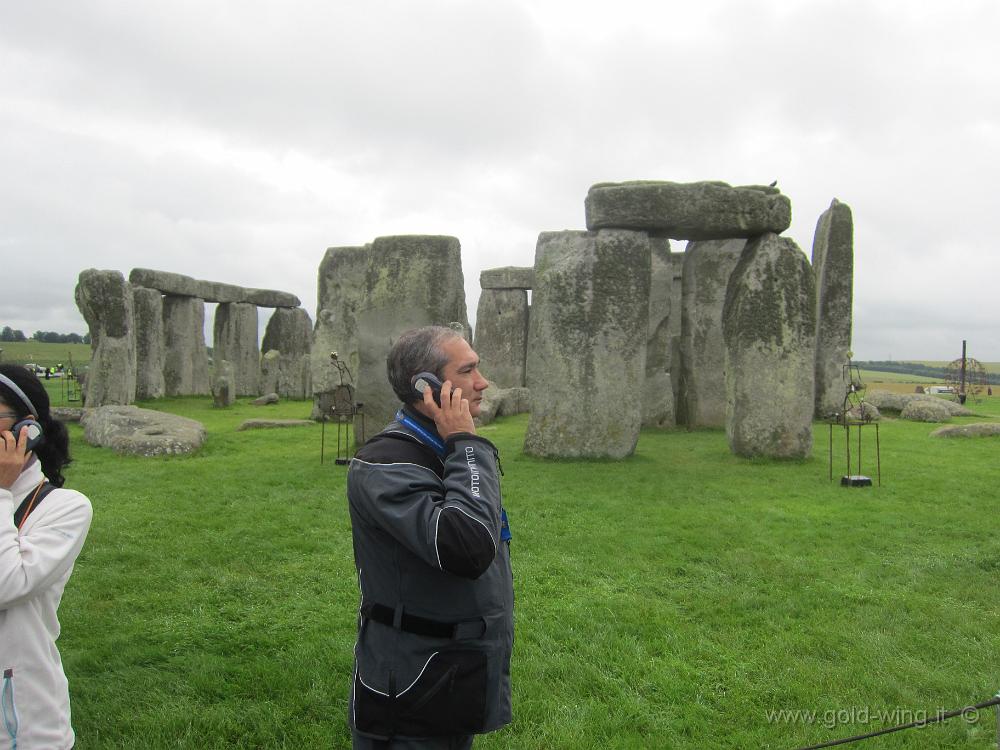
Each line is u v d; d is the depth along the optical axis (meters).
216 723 3.47
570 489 8.53
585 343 10.57
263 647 4.29
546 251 10.93
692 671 4.05
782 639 4.46
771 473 9.68
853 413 16.25
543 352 10.71
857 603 5.06
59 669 2.29
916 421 16.59
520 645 4.32
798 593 5.24
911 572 5.68
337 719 3.53
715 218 10.59
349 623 4.59
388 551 2.17
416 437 2.31
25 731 2.15
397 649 2.15
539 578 5.50
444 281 10.91
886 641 4.42
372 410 11.00
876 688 3.87
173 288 23.09
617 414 10.61
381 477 2.15
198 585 5.28
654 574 5.63
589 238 10.71
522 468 9.85
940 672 4.04
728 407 11.32
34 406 2.35
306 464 10.07
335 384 16.97
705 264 15.38
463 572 2.03
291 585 5.29
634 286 10.62
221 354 27.03
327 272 17.52
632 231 10.64
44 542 2.20
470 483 2.12
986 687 3.87
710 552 6.16
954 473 9.71
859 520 7.24
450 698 2.11
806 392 10.81
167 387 23.92
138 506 7.45
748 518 7.30
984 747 3.37
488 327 23.50
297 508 7.45
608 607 4.91
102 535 6.35
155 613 4.75
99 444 11.50
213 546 6.12
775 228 10.89
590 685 3.90
